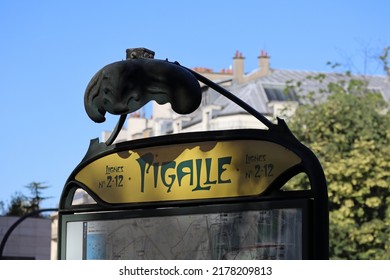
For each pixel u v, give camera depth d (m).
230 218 8.69
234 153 8.74
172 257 9.09
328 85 40.22
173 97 9.02
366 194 36.69
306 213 8.15
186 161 9.10
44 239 50.34
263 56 85.38
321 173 8.16
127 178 9.59
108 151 9.73
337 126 37.75
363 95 39.62
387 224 35.94
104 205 9.72
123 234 9.55
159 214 9.23
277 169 8.41
